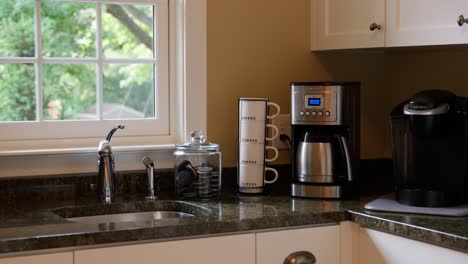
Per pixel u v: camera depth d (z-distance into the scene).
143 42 2.73
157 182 2.65
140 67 2.73
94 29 2.64
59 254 1.91
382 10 2.56
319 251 2.28
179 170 2.51
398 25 2.50
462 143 2.33
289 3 2.89
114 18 2.68
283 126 2.89
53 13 2.58
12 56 2.53
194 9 2.69
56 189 2.49
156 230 2.02
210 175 2.50
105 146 2.47
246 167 2.58
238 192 2.62
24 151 2.45
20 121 2.54
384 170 3.10
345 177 2.53
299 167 2.54
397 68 3.05
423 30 2.40
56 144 2.58
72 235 1.91
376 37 2.59
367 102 3.07
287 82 2.90
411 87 2.99
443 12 2.33
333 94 2.51
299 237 2.25
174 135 2.77
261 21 2.84
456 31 2.28
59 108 2.60
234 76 2.80
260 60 2.85
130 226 2.02
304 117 2.54
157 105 2.74
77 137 2.61
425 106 2.27
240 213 2.24
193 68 2.70
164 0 2.73
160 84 2.74
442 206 2.30
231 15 2.78
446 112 2.26
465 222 2.13
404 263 2.13
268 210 2.29
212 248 2.11
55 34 2.59
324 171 2.51
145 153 2.66
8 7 2.51
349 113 2.52
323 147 2.51
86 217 2.37
